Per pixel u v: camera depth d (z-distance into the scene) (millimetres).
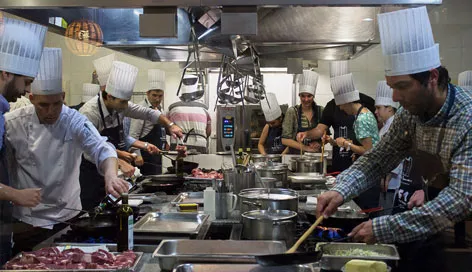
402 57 1838
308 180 3695
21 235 2357
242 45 3994
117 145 3959
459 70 4945
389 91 4227
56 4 2430
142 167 5145
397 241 1798
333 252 1988
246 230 2209
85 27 3150
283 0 2375
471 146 1750
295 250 1907
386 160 2246
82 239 2211
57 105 2678
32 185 2850
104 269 1727
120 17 3205
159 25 2432
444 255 1998
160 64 7105
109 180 2488
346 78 4176
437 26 4961
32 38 2266
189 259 1830
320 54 5176
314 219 2379
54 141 2850
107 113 3830
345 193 2143
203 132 5852
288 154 5785
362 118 4059
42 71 2576
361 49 4438
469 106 1794
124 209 2037
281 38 3641
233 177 3100
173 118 5816
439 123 1864
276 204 2477
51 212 2850
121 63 3631
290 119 5742
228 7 2432
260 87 5012
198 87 3811
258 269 1759
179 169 4188
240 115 6598
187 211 2803
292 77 7102
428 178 2029
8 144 2805
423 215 1753
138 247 2092
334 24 3484
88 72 6930
